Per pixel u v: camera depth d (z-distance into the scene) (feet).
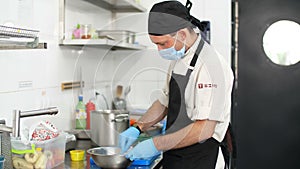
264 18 11.56
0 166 4.82
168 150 6.52
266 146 11.78
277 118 11.76
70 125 8.58
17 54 6.43
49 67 7.57
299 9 11.45
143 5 11.30
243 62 11.69
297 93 11.64
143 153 5.98
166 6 6.06
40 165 5.40
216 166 7.08
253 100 11.75
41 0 7.18
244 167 11.80
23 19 6.52
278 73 11.66
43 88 7.34
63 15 7.97
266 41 11.60
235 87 11.64
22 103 6.61
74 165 6.02
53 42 7.72
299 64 11.56
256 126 11.80
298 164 11.68
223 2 11.02
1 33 4.69
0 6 5.88
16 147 5.33
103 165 5.74
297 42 11.50
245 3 11.60
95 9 10.05
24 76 6.66
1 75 6.00
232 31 11.41
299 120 11.66
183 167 6.60
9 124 6.23
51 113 5.60
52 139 5.71
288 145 11.75
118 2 9.93
